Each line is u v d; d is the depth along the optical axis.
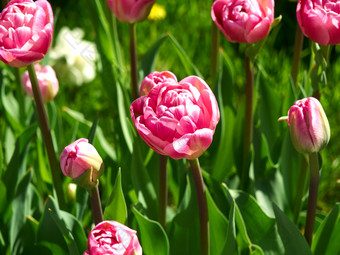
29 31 1.00
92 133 1.19
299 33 1.32
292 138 0.99
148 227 1.09
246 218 1.17
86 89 2.22
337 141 1.89
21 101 1.41
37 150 1.36
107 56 1.40
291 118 0.98
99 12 1.39
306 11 1.05
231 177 1.42
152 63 1.40
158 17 2.45
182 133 0.91
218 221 1.15
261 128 1.33
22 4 1.01
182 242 1.20
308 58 2.27
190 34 2.56
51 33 1.01
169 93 0.91
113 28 1.42
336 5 1.04
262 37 1.09
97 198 1.01
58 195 1.19
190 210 1.19
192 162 0.99
